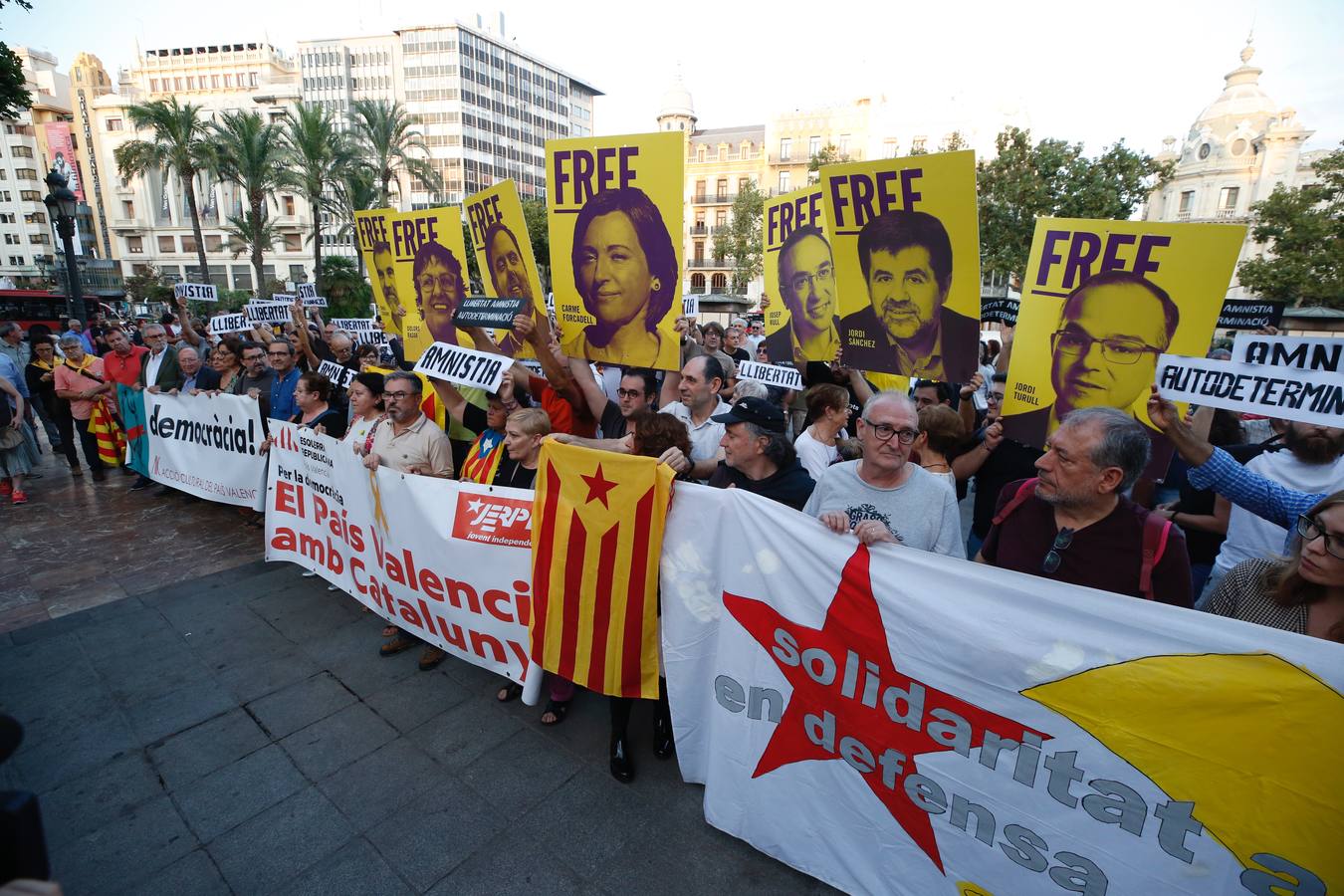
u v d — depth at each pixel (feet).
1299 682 4.66
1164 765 5.14
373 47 250.98
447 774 8.88
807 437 11.47
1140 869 5.30
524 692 9.63
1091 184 73.05
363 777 8.82
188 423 19.07
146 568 15.64
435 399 15.38
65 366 23.54
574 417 13.06
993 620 5.84
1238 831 4.90
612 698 8.77
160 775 8.86
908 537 7.73
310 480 13.37
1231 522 9.31
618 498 8.28
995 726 5.88
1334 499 5.26
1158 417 7.80
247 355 19.22
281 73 271.49
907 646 6.31
